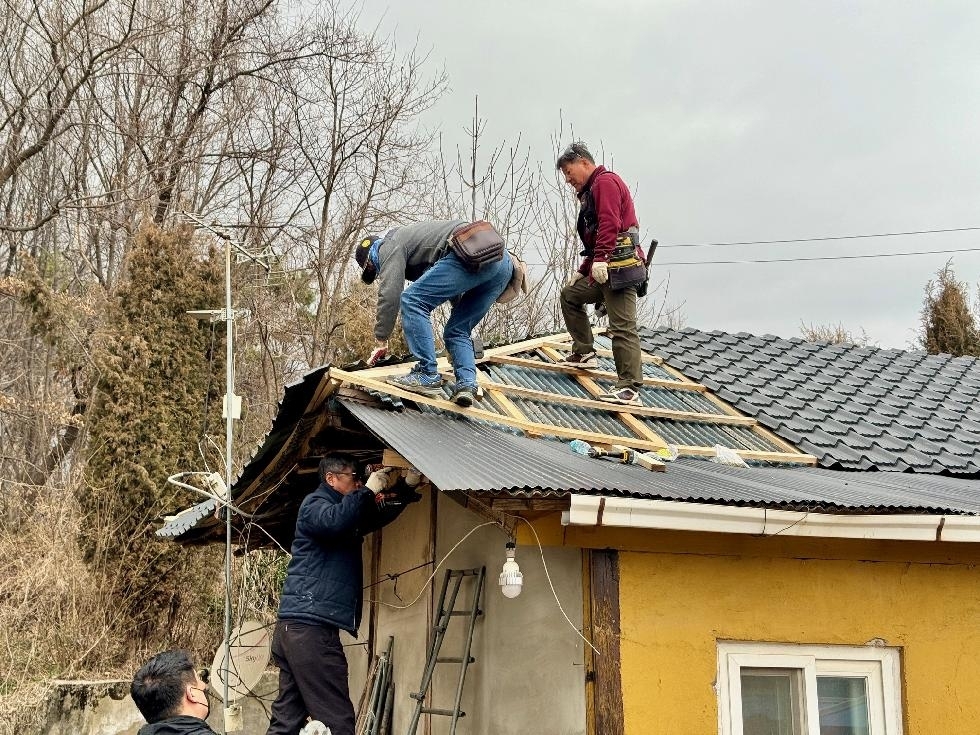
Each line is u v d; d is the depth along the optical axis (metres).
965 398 8.37
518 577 4.00
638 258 6.27
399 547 6.38
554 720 4.31
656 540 4.59
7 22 15.85
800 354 9.06
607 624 4.39
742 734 4.57
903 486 5.44
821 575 4.84
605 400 6.27
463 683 4.60
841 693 4.87
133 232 15.95
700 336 8.98
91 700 9.38
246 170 18.84
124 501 10.63
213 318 5.55
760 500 4.16
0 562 10.60
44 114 15.79
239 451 12.66
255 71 18.42
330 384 4.93
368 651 6.79
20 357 17.06
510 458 4.39
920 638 4.91
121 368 10.95
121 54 16.47
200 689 3.38
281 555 11.54
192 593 10.93
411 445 4.27
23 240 17.84
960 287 22.53
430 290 5.23
